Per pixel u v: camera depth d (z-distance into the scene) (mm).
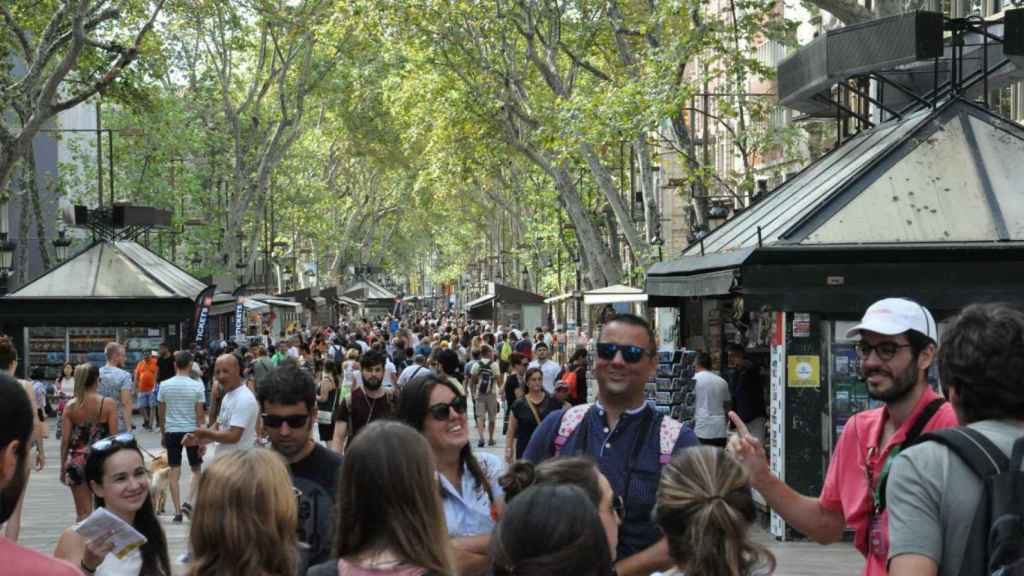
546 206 54500
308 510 6641
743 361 17984
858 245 15266
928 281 15258
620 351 6191
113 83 36625
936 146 16188
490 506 6438
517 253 71812
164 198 56094
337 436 13039
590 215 48750
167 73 55844
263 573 4426
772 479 5387
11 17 32031
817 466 15664
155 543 6727
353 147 71938
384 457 4336
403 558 4301
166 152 56688
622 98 27562
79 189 61656
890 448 5078
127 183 56844
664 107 26859
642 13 33750
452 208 98812
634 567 5867
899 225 15477
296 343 36500
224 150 58875
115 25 38594
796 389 15664
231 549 4402
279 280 90062
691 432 6211
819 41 17359
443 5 37500
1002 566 3654
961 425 4121
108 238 39938
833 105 19797
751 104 30562
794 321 15641
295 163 74562
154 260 39625
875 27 16578
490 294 67312
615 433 6223
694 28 28594
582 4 34906
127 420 18000
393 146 70000
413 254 150375
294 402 6660
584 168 43719
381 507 4324
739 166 44750
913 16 16266
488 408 27484
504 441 28484
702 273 17750
